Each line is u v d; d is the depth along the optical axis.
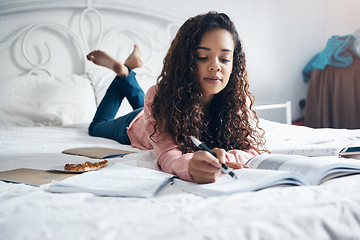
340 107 2.64
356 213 0.54
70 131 1.86
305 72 3.07
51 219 0.53
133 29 2.56
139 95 1.81
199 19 0.98
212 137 1.10
